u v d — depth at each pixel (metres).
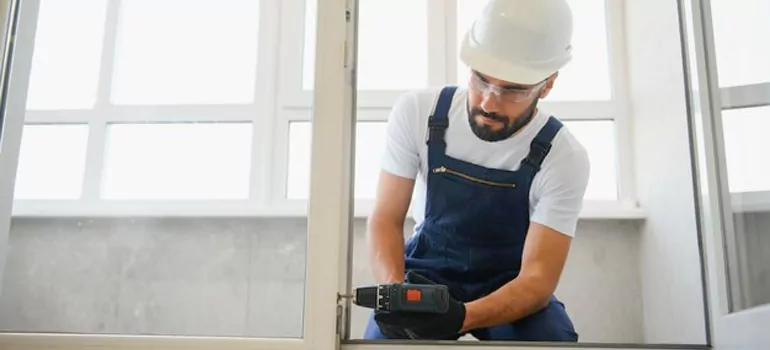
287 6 2.58
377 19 2.88
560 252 2.06
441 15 2.84
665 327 2.32
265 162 2.39
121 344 1.42
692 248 2.11
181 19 2.74
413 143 2.21
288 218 1.85
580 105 2.79
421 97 2.24
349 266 1.46
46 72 2.35
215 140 2.57
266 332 1.48
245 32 2.67
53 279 2.25
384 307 1.55
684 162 2.19
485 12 2.03
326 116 1.48
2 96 1.76
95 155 2.55
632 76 2.74
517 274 2.13
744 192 1.49
